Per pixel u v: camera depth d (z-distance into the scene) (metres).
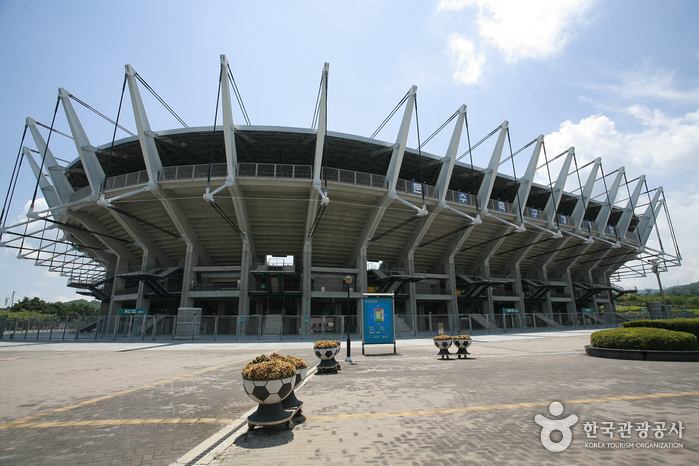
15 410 6.89
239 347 20.28
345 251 35.62
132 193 25.58
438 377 9.93
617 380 8.70
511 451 4.42
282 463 4.21
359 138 28.44
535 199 44.78
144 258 33.06
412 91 27.38
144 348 19.78
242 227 29.64
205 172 27.75
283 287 32.22
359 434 5.20
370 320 17.00
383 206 29.92
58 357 15.64
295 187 27.53
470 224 31.91
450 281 38.09
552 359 13.30
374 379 9.84
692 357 11.54
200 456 4.50
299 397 7.71
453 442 4.79
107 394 8.26
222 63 23.05
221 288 32.97
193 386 9.16
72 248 41.19
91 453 4.70
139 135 25.58
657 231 53.38
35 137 32.12
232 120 25.56
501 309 45.53
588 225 44.41
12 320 26.84
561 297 48.03
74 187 38.56
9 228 26.05
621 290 57.78
